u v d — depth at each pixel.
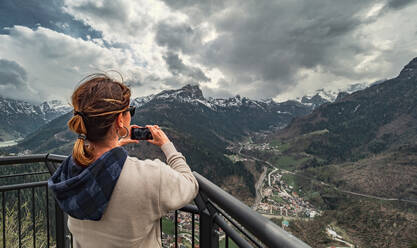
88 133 0.82
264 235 0.76
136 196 0.75
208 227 1.35
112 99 0.81
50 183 0.85
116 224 0.76
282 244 0.66
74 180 0.75
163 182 0.81
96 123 0.80
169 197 0.81
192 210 1.53
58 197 0.81
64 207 0.79
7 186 2.41
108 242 0.77
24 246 3.38
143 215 0.77
